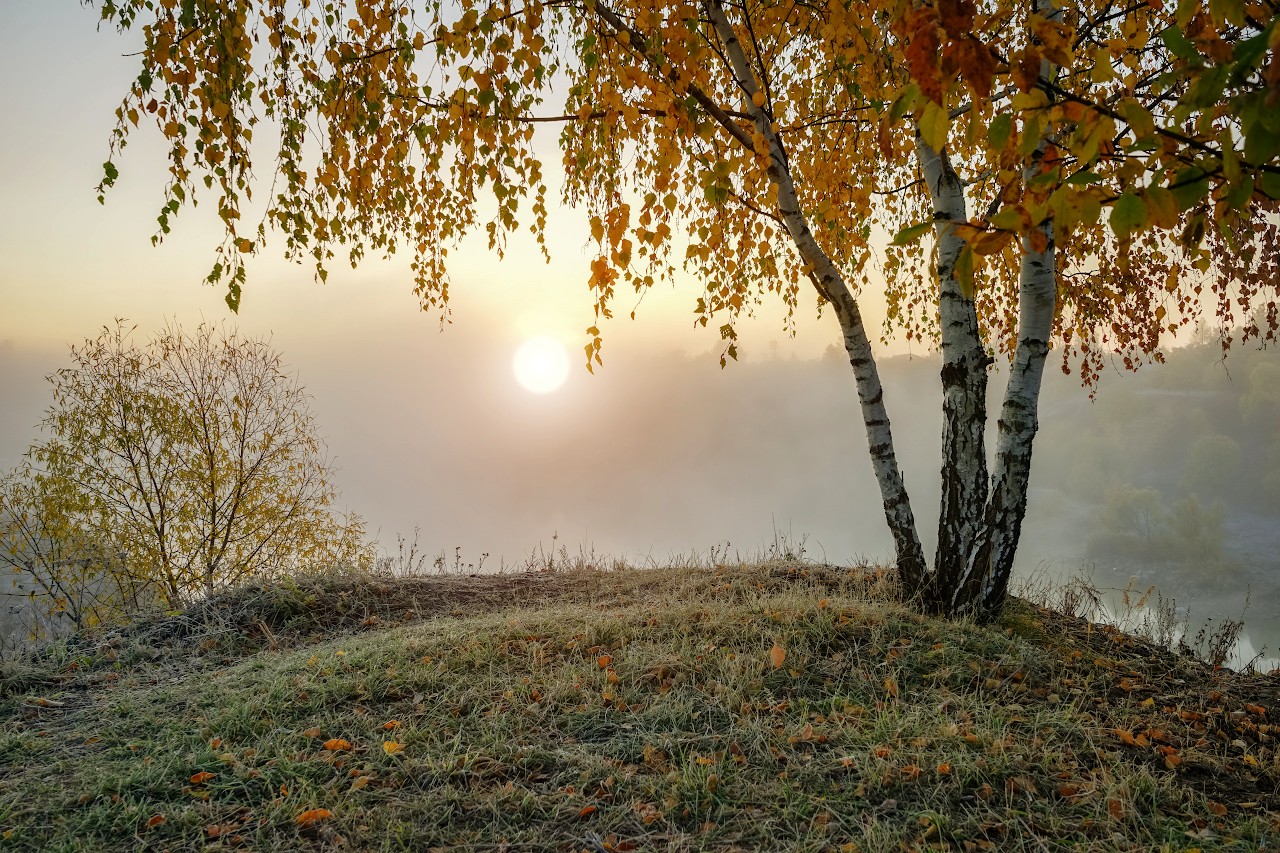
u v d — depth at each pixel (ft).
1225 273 15.96
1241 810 9.66
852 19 12.98
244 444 32.30
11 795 9.95
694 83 13.67
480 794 9.79
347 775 10.35
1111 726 11.81
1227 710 13.21
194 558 32.09
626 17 14.94
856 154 17.47
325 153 13.94
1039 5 11.92
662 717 11.63
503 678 13.30
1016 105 4.92
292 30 12.55
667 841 8.80
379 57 12.73
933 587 16.71
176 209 11.73
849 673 13.28
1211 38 4.45
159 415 31.09
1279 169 4.48
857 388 17.33
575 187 15.23
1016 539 15.94
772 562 23.79
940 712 11.63
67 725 12.83
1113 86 13.39
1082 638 16.70
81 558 31.30
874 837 8.54
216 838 9.00
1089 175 4.66
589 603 20.40
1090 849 8.46
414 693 12.97
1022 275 15.33
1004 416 15.79
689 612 16.52
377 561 25.50
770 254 15.93
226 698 13.07
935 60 4.85
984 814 9.13
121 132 11.35
